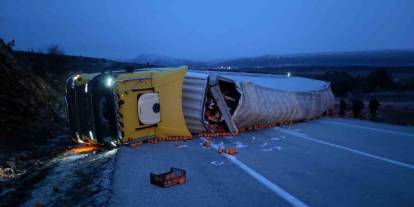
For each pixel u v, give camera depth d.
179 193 7.88
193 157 11.70
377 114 29.25
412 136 17.38
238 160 11.30
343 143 15.05
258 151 12.94
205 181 8.84
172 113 14.71
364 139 16.22
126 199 7.48
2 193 9.12
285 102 20.50
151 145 13.88
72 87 14.32
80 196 8.09
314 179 9.17
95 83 13.39
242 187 8.35
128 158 11.48
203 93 15.85
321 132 18.39
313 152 12.91
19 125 15.94
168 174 8.62
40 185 9.49
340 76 55.75
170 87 14.65
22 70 20.84
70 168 11.05
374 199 7.63
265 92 18.88
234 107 16.67
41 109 19.27
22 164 12.12
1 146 13.16
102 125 13.41
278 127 20.53
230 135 16.55
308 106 23.55
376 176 9.61
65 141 15.90
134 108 13.48
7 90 17.41
